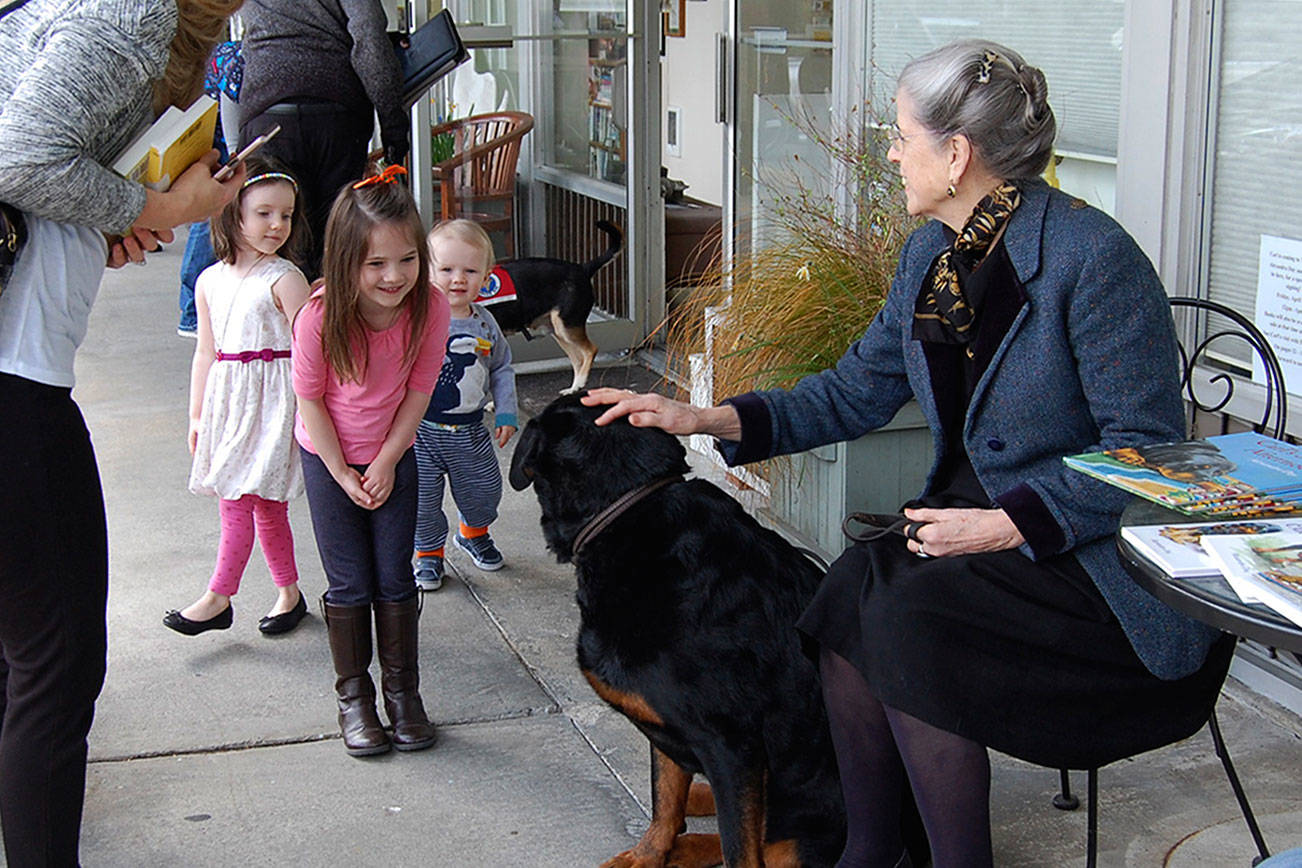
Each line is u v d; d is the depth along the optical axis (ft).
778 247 12.48
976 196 7.23
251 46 15.98
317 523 9.73
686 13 28.17
